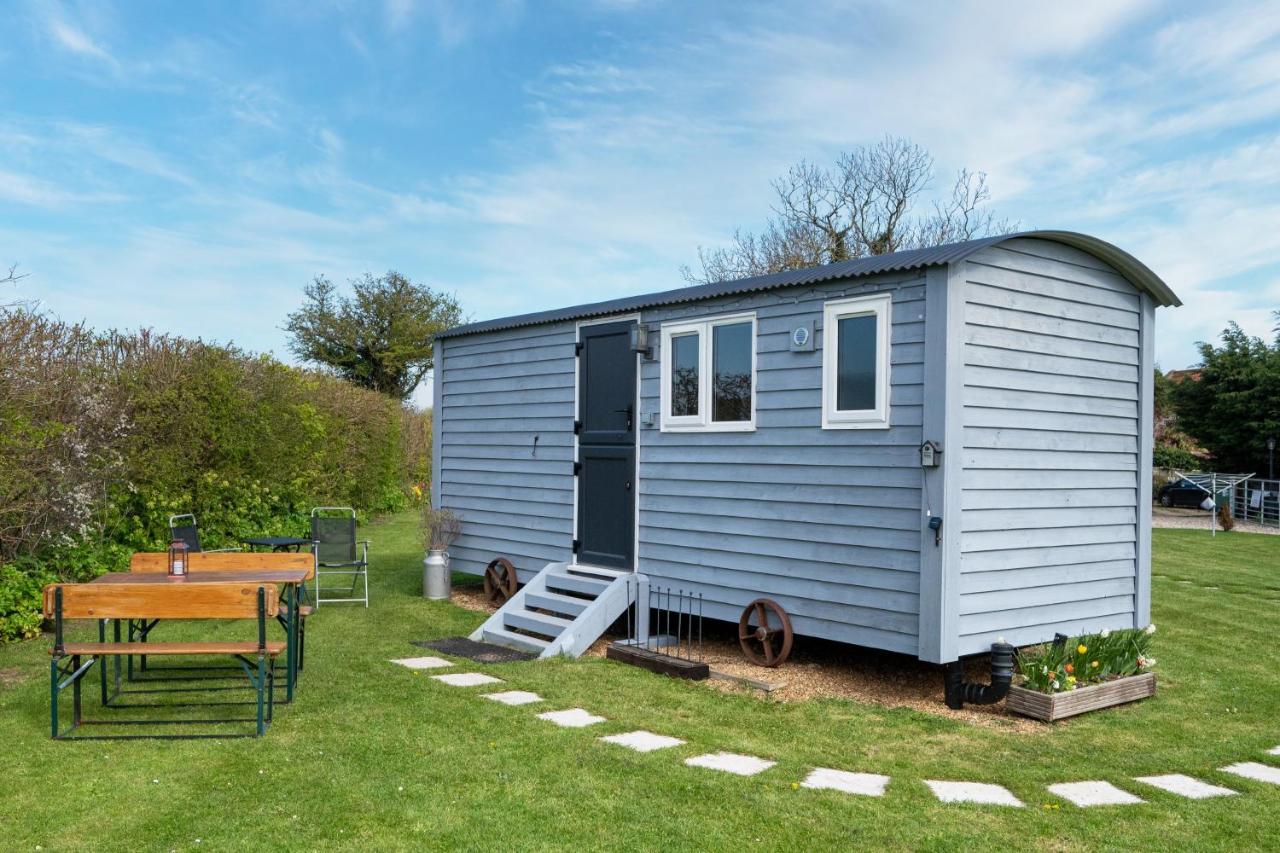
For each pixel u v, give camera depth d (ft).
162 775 14.73
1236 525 74.59
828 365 22.52
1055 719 19.36
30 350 26.89
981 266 20.88
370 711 18.66
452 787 14.38
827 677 23.25
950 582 19.94
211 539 37.01
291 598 19.67
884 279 21.29
